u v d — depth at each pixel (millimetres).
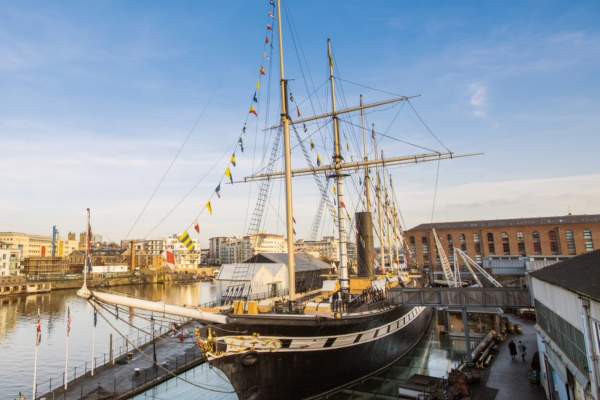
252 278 26172
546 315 17188
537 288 19188
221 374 28047
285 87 21219
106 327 54969
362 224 31766
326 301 23578
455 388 18688
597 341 10078
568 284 12453
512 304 24031
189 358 31109
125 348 38594
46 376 32125
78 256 153250
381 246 43219
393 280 36625
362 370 21578
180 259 160875
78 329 53531
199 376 27719
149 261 157500
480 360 24453
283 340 16469
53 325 56625
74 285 114562
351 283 28359
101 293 14305
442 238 89625
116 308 14914
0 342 45500
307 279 36312
